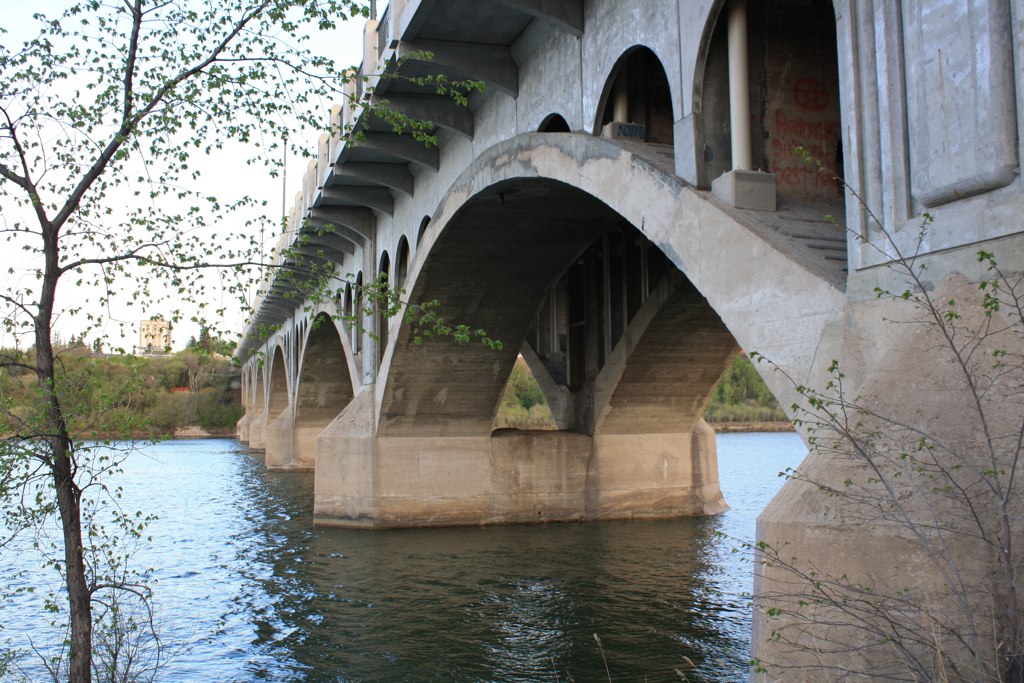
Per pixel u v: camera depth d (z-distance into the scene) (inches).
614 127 542.3
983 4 273.0
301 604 677.3
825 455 263.4
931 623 215.0
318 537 981.8
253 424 3184.1
